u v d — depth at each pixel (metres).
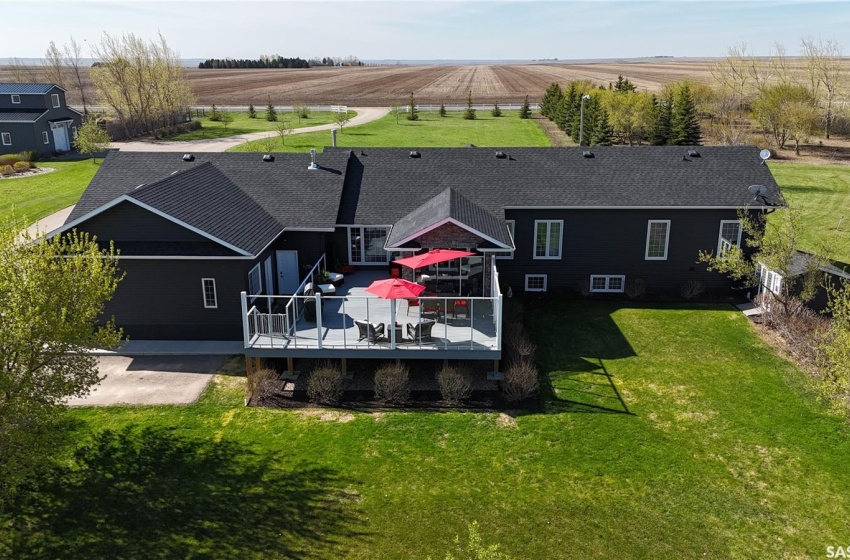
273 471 14.77
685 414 17.17
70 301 14.09
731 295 25.66
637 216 25.00
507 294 25.00
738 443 15.87
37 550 12.36
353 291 22.80
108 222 20.44
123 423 16.70
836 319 19.89
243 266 20.50
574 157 27.31
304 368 19.56
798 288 22.55
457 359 19.52
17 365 13.40
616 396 18.12
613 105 62.56
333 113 84.88
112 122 68.31
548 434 16.25
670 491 14.09
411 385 18.80
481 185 25.97
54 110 59.09
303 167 26.83
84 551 12.33
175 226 20.44
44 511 13.39
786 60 83.38
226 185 25.00
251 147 57.91
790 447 15.69
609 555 12.30
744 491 14.10
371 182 26.33
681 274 25.66
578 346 21.31
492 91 121.00
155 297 20.84
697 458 15.26
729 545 12.57
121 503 13.66
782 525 13.09
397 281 18.64
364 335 18.75
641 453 15.45
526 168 26.83
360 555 12.30
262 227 22.61
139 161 27.02
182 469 14.81
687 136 55.94
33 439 13.09
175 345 20.95
